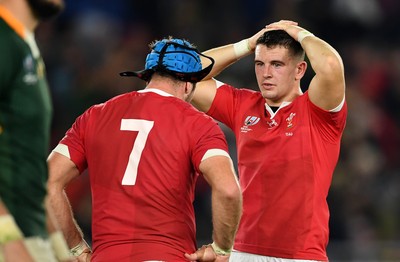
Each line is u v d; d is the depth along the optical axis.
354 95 51.88
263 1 55.38
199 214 41.94
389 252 36.44
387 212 46.44
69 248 17.78
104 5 55.56
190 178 16.94
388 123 52.31
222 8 55.31
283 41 19.34
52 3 13.27
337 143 19.61
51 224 14.06
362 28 56.31
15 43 12.92
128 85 51.12
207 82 20.75
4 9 13.03
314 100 19.09
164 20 55.66
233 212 16.22
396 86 54.50
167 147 16.72
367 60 55.16
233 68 49.44
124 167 16.84
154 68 17.45
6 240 12.41
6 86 12.87
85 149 17.44
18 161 13.09
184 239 16.78
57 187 17.27
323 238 19.38
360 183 47.12
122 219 16.66
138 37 54.72
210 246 16.86
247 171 19.73
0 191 12.96
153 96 17.28
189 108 17.16
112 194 16.84
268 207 19.31
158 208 16.61
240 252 19.67
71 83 50.75
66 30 54.00
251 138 19.70
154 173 16.66
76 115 49.06
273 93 19.38
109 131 17.16
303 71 19.78
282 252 19.17
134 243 16.53
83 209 41.66
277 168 19.28
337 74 18.66
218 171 16.19
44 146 13.46
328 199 45.41
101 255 16.72
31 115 13.12
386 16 57.16
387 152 51.09
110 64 51.69
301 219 19.12
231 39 54.16
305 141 19.23
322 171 19.36
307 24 55.44
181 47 17.47
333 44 55.78
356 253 36.50
